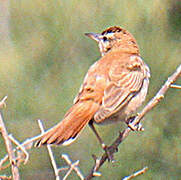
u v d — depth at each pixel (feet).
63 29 44.96
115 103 27.73
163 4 42.86
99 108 27.32
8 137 23.34
